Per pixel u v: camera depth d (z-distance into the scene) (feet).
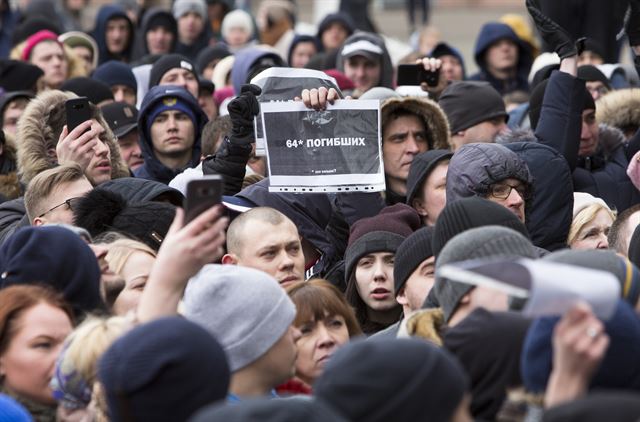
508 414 18.99
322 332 26.91
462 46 100.89
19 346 22.74
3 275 24.43
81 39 60.34
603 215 34.65
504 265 18.34
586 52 54.44
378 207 34.65
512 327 20.16
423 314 23.15
